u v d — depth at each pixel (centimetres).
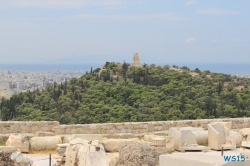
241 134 2309
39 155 2025
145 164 1536
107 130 2523
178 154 1349
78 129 2497
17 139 2047
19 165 1669
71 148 1698
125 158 1581
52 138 2125
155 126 2584
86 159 1562
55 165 1772
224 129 2158
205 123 2688
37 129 2533
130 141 2030
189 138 2127
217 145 2103
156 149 1619
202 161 1177
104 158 1594
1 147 1777
